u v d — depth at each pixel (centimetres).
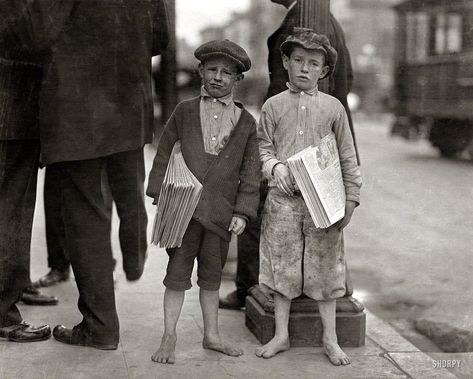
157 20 326
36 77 313
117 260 472
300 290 313
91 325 316
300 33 303
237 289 389
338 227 306
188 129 304
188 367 300
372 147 1432
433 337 407
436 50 1347
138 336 337
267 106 314
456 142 1233
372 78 2270
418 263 556
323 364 308
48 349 317
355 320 330
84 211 310
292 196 306
